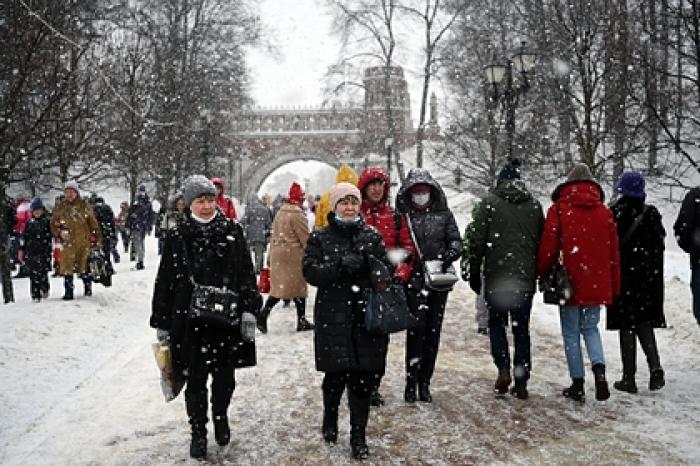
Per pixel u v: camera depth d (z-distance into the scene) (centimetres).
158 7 3009
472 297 1250
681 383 673
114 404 624
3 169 1188
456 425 561
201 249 495
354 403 495
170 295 496
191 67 3197
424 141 4034
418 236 624
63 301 1092
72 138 1777
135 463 486
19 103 1238
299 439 532
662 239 658
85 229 1130
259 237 1541
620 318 645
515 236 625
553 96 2017
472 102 3053
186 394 495
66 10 1229
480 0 2927
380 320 484
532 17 2073
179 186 3034
